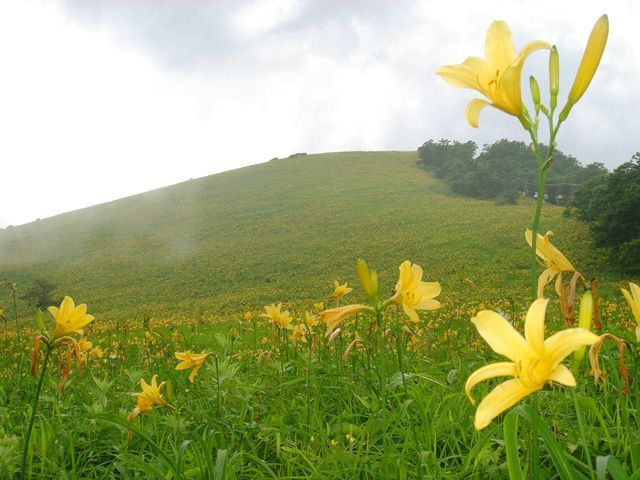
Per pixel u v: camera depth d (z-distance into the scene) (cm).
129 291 6950
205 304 5809
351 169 12788
